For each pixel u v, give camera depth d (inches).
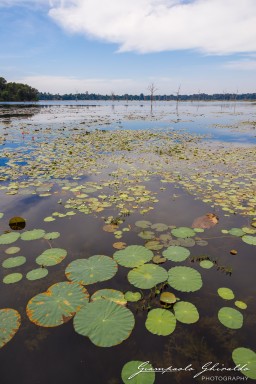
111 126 722.8
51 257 126.8
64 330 89.4
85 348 83.4
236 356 80.8
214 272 119.4
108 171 278.8
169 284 110.7
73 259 127.1
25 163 305.9
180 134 572.7
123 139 488.4
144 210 181.0
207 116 1145.4
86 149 390.0
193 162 320.2
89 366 78.0
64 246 137.8
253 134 576.4
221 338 87.3
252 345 84.8
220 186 230.2
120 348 83.4
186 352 82.4
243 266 123.7
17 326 90.1
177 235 147.4
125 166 300.0
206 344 85.1
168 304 100.2
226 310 97.6
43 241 142.2
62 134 542.0
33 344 84.6
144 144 444.8
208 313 97.2
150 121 889.5
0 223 161.8
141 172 275.7
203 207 187.8
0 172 268.7
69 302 99.7
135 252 130.6
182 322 92.7
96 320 92.1
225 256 131.0
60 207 186.2
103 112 1491.1
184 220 167.5
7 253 131.4
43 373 76.0
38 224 160.9
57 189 222.4
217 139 509.0
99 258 125.6
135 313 96.7
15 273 116.9
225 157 346.0
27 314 95.5
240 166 300.2
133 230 154.4
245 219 169.5
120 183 239.3
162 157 346.9
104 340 85.4
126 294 105.0
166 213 177.6
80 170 280.8
